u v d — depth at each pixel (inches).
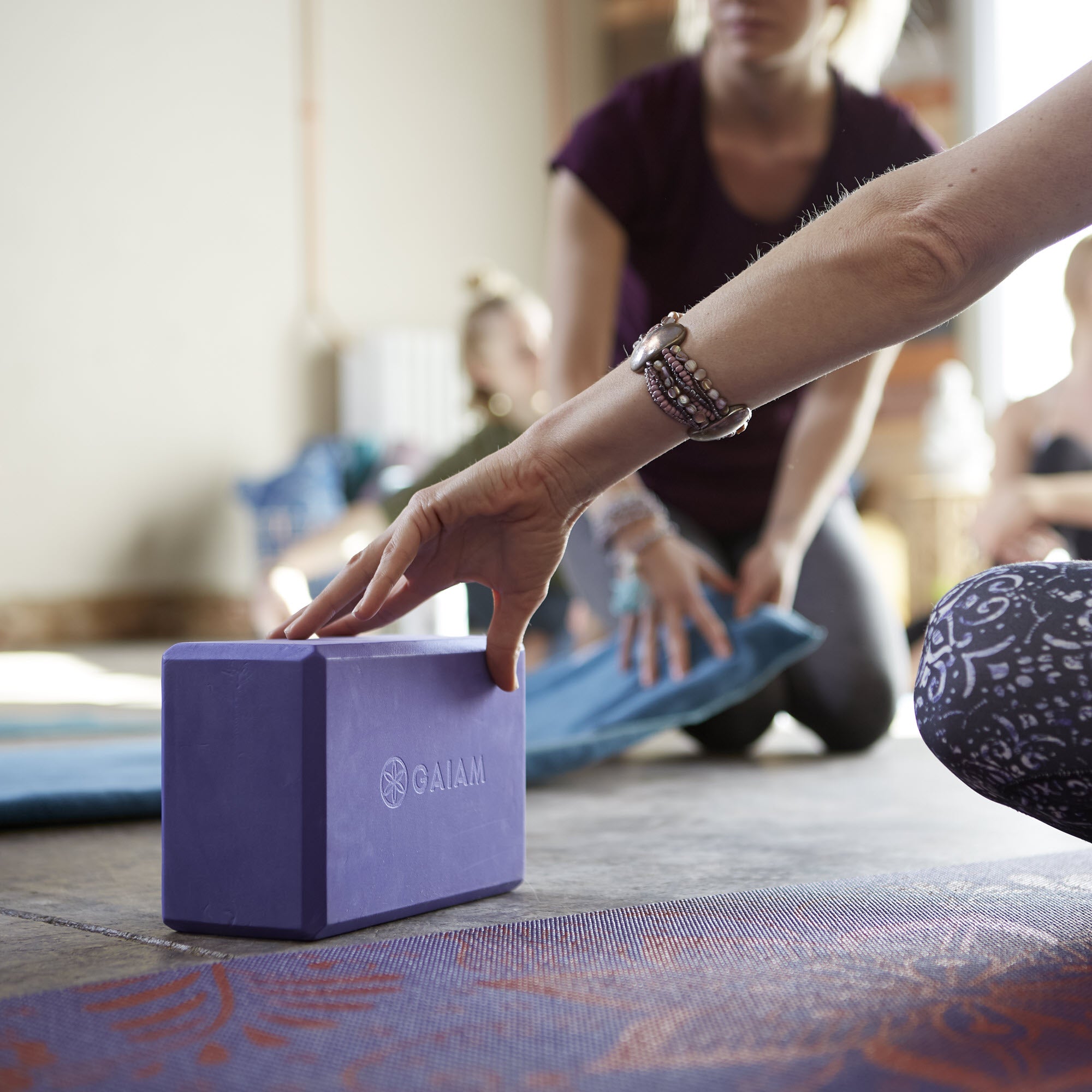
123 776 68.4
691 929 37.8
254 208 261.3
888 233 31.5
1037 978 32.3
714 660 83.5
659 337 34.9
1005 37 248.2
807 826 59.7
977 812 63.7
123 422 243.9
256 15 261.9
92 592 239.5
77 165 239.5
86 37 241.0
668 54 297.6
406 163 281.6
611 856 52.4
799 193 85.4
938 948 35.2
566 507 38.9
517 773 45.2
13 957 36.3
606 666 91.7
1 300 230.8
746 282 34.2
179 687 38.4
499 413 126.6
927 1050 27.3
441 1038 28.3
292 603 120.8
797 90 83.0
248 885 37.5
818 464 89.0
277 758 37.1
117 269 243.8
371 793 38.7
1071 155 30.0
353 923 38.2
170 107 250.8
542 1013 30.0
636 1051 27.4
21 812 58.7
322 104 270.2
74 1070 26.4
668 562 81.7
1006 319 246.4
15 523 231.6
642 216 86.3
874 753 92.9
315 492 231.1
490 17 293.0
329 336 270.1
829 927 37.8
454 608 147.2
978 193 30.7
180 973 33.3
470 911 41.7
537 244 301.7
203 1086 25.6
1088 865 46.4
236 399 258.1
